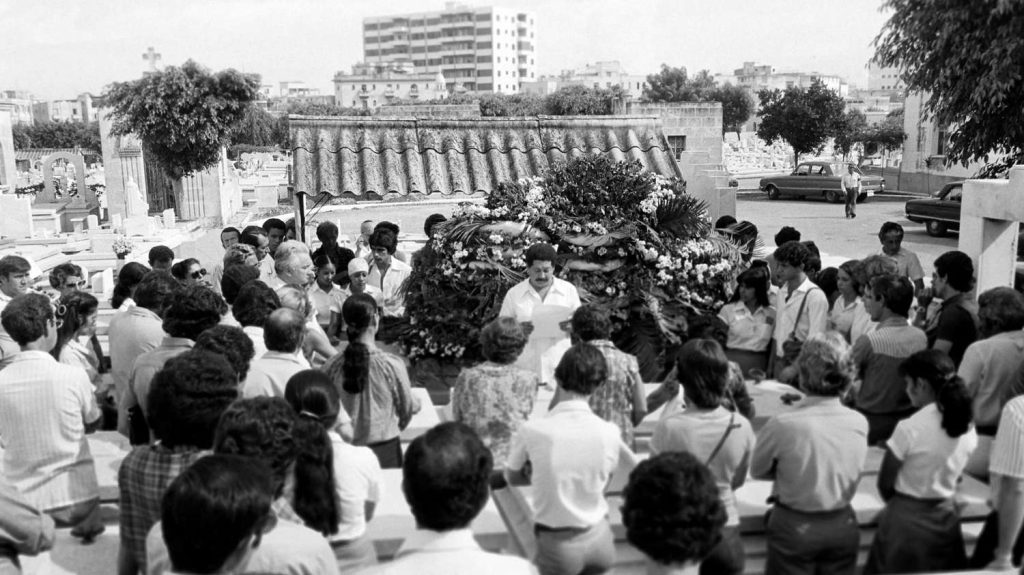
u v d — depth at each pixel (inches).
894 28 529.7
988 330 212.5
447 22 7751.0
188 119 1053.2
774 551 162.9
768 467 163.0
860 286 261.7
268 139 2861.7
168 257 321.7
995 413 208.5
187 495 98.7
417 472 108.8
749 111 2910.9
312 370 160.9
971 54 488.4
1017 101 493.0
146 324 229.6
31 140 3102.9
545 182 318.7
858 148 1894.7
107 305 491.5
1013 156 540.7
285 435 129.4
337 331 309.7
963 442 163.6
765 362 274.8
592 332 196.7
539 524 159.3
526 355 255.0
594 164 316.2
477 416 188.5
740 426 158.6
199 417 140.1
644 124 395.2
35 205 1365.7
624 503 120.2
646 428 236.2
